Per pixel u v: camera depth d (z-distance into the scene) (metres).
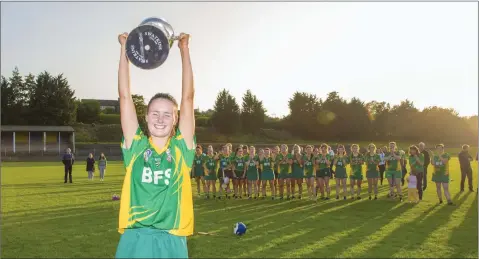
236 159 16.27
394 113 85.75
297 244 8.14
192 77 3.79
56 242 8.31
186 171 3.66
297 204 14.22
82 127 80.25
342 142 80.38
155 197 3.49
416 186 14.60
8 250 7.66
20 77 82.12
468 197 15.78
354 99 84.06
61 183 22.27
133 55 3.58
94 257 7.21
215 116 81.12
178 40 3.84
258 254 7.37
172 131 3.76
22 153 57.06
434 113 82.62
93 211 12.45
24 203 14.22
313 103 84.25
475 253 7.41
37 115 78.62
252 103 83.12
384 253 7.42
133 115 3.71
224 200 15.57
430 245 8.02
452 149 67.50
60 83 80.19
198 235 8.99
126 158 3.62
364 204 14.06
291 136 83.81
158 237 3.46
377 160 15.34
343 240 8.48
